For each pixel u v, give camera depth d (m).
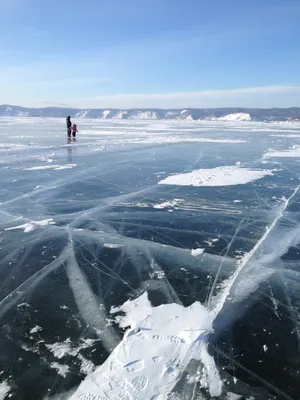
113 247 6.48
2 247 6.46
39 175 13.45
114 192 10.77
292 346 3.80
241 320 4.25
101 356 3.59
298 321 4.25
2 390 3.18
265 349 3.73
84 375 3.32
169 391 3.09
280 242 6.69
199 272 5.48
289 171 14.27
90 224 7.78
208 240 6.81
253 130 47.91
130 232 7.27
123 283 5.14
